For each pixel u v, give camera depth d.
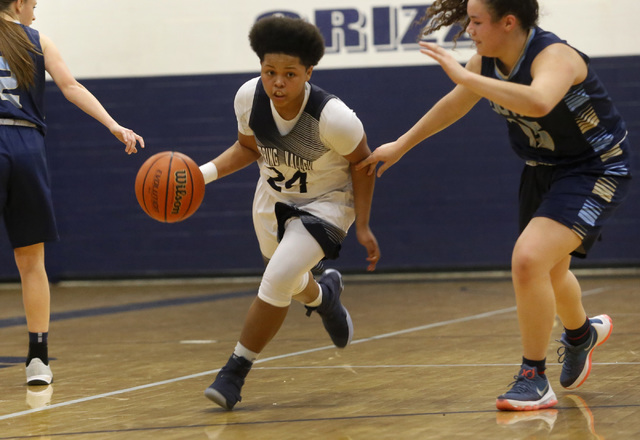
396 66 10.56
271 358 4.37
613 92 10.27
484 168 10.50
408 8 10.49
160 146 10.81
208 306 7.78
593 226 2.90
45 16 10.81
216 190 10.81
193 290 9.71
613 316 5.93
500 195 10.50
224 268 10.84
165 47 10.76
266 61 2.86
